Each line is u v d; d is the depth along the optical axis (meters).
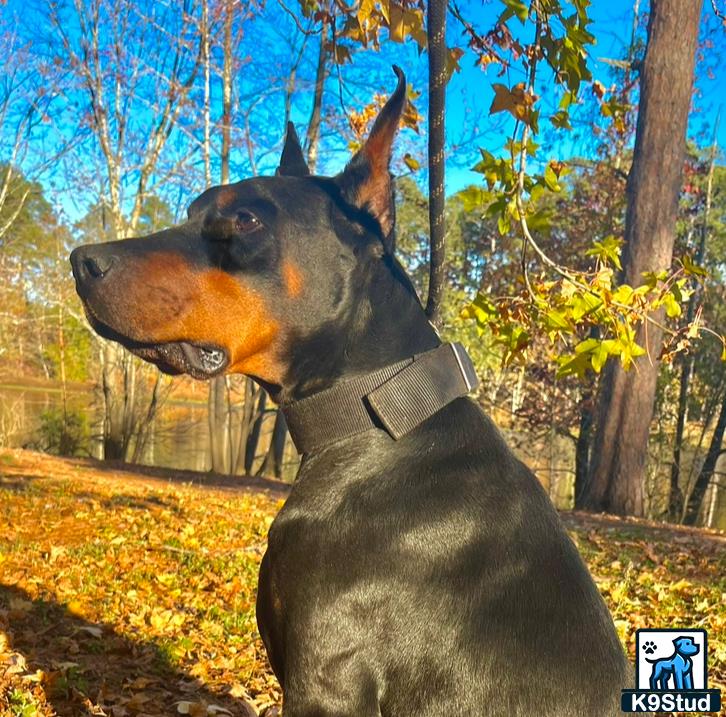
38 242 7.29
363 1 0.81
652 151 3.62
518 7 0.70
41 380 10.27
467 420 0.68
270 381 0.70
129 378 5.91
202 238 0.67
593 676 0.61
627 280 3.65
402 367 0.67
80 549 2.01
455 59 0.84
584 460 6.50
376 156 0.69
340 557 0.62
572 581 0.64
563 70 0.73
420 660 0.60
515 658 0.60
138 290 0.63
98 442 7.15
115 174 5.68
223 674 1.31
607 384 3.85
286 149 0.85
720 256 7.23
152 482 3.77
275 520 0.67
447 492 0.64
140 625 1.48
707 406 6.71
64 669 1.21
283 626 0.63
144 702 1.16
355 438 0.66
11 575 1.71
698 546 2.76
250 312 0.66
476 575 0.62
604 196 6.05
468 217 7.14
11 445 6.83
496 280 4.03
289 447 7.64
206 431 8.74
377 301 0.69
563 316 0.76
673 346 0.85
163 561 2.00
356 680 0.61
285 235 0.67
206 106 5.38
